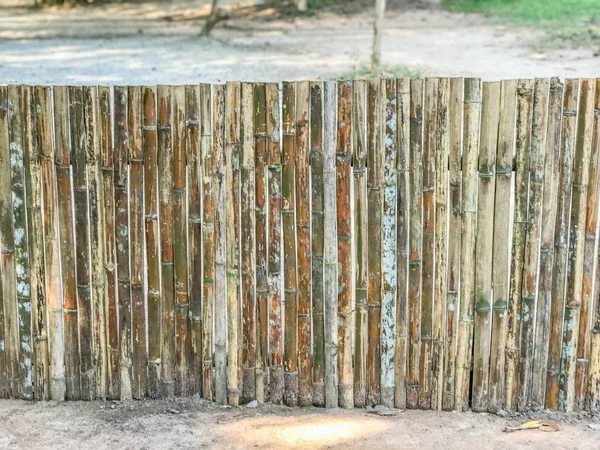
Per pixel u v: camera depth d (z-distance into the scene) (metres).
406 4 19.55
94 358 4.38
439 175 4.09
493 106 4.04
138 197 4.22
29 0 22.52
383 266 4.20
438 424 4.13
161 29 17.27
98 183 4.22
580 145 4.05
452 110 4.04
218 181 4.18
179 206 4.22
